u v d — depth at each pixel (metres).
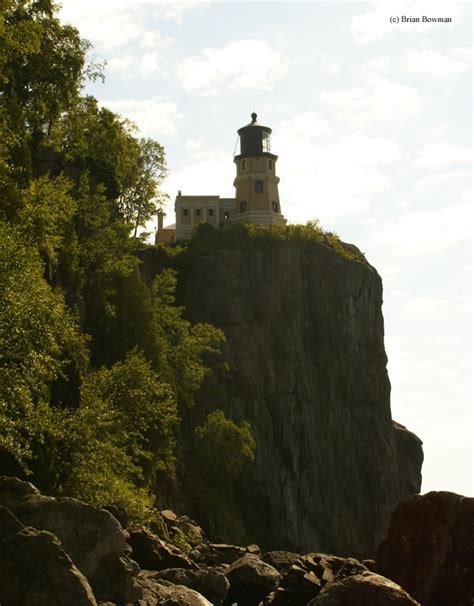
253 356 105.62
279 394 105.56
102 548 16.38
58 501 16.75
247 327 108.31
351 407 113.75
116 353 60.50
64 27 63.41
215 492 78.31
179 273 112.75
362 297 121.19
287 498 99.56
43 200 34.97
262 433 101.25
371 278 123.31
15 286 22.48
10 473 24.97
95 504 28.25
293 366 108.69
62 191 36.47
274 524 97.00
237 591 20.56
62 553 14.52
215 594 19.52
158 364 62.59
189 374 74.94
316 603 13.45
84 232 65.00
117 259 64.94
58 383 31.89
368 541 106.75
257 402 102.31
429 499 15.84
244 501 95.62
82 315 58.44
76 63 63.97
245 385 102.12
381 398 117.44
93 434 29.62
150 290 79.69
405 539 16.02
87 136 77.75
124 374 35.84
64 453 28.34
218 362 101.00
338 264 119.88
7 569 14.27
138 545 22.64
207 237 121.06
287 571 17.86
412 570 15.70
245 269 113.62
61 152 67.56
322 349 114.38
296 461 103.56
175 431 78.00
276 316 111.81
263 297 112.12
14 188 33.72
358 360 117.25
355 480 108.88
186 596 16.95
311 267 117.81
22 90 61.88
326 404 110.62
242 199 150.62
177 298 111.00
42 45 61.28
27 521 16.27
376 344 121.38
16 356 22.27
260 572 20.83
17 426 22.62
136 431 36.62
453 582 14.79
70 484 28.27
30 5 61.91
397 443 119.81
